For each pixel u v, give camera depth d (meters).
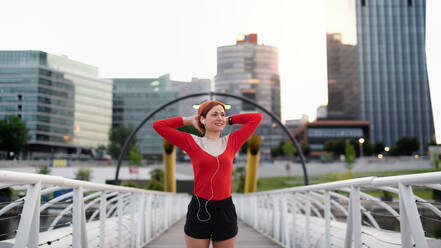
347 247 3.11
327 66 129.12
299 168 68.62
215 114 2.46
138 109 128.38
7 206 2.27
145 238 7.15
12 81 99.75
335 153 89.31
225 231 2.31
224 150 2.43
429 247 2.22
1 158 65.50
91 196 4.05
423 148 120.19
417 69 124.75
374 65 125.44
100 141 116.88
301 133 118.94
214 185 2.34
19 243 2.02
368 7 128.62
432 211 2.27
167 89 133.75
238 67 154.75
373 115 122.88
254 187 19.75
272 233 8.14
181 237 8.46
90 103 114.81
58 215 3.20
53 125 102.75
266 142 131.38
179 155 90.81
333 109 127.12
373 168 65.00
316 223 5.00
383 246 2.77
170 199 12.31
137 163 66.50
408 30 126.81
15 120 67.81
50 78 103.44
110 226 4.84
